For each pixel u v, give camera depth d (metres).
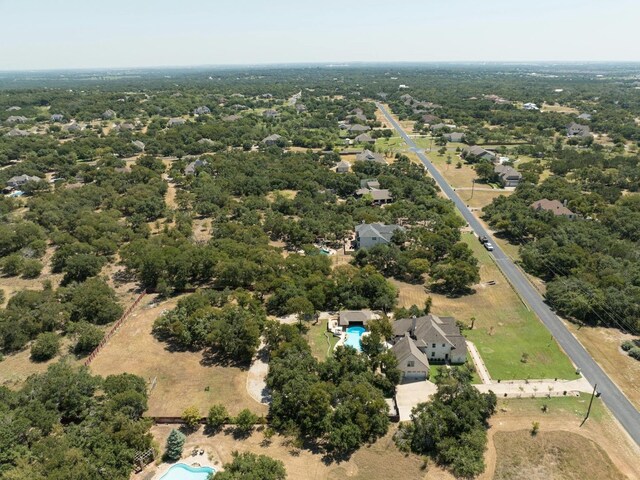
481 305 94.38
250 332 75.44
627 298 87.56
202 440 61.19
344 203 146.12
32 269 108.31
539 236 120.00
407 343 74.62
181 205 149.12
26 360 79.31
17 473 48.94
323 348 79.94
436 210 138.88
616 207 135.75
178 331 81.00
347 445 58.03
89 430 56.91
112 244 119.56
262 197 153.75
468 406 61.41
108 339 84.56
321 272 99.62
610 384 70.75
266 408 66.88
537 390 69.12
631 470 55.84
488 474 55.34
